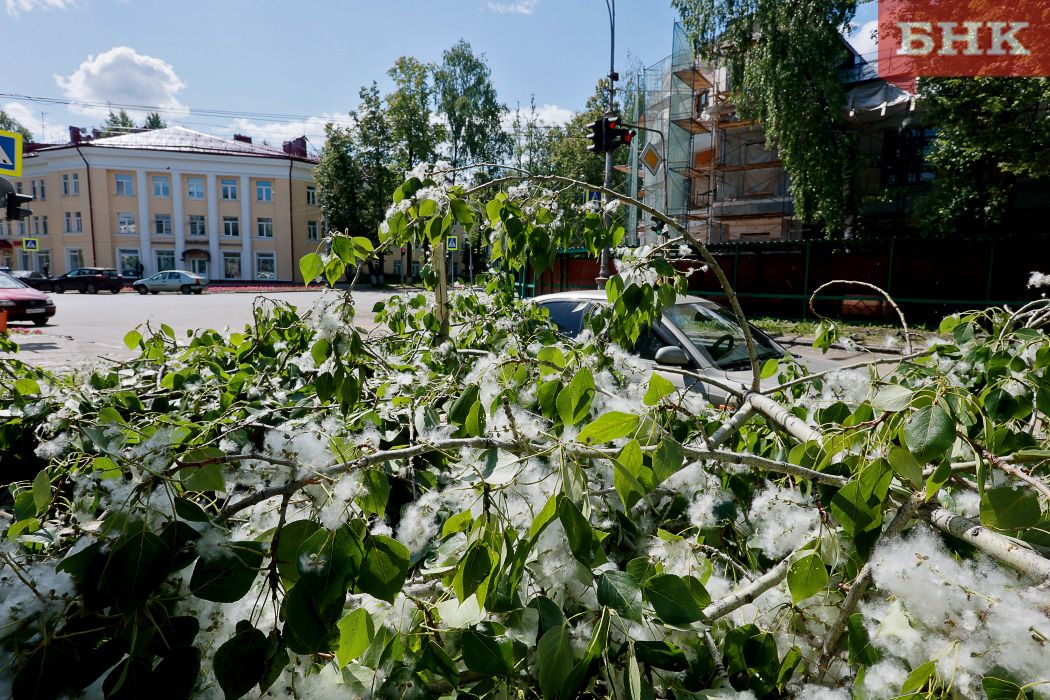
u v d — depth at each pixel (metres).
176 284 32.66
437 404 2.11
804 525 1.25
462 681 1.04
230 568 0.85
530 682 1.04
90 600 0.82
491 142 50.12
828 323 2.62
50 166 44.50
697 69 24.36
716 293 17.69
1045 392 1.41
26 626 0.86
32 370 2.33
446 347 2.51
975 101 13.97
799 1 17.34
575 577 1.07
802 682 1.15
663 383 1.14
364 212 44.22
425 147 44.97
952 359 2.07
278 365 2.74
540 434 1.25
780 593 1.22
